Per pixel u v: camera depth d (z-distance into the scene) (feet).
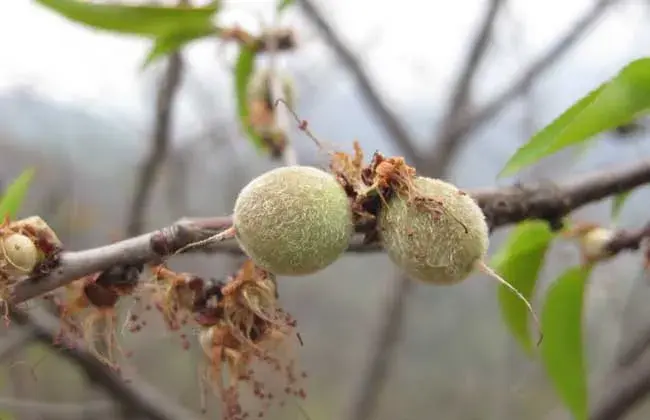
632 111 0.44
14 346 0.64
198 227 0.44
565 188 0.50
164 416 0.77
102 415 0.92
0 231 0.43
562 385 0.59
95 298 0.45
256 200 0.42
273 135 0.68
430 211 0.43
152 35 0.68
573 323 0.58
